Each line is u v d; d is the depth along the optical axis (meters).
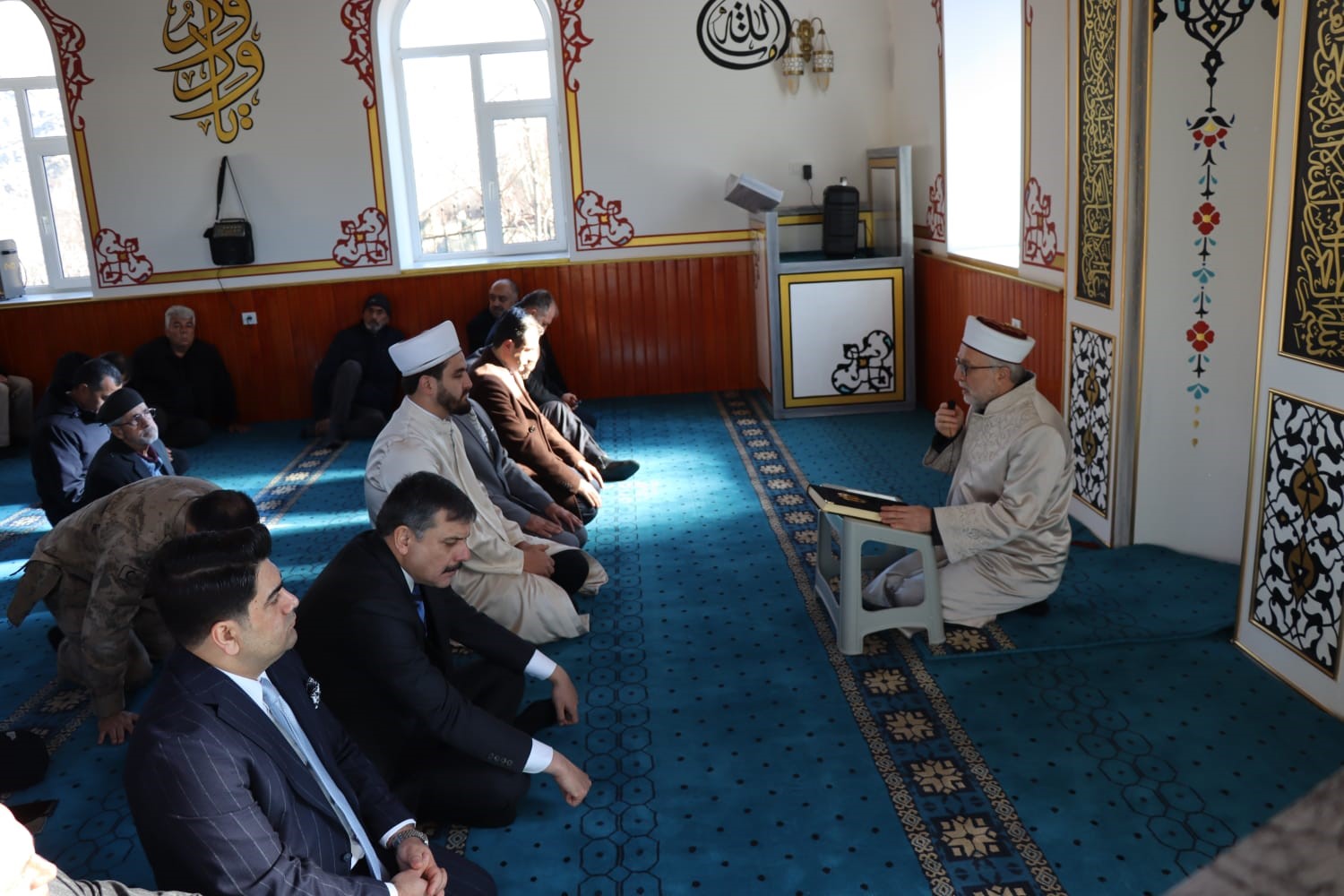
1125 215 3.78
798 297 6.25
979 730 2.89
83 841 2.64
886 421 6.20
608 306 7.06
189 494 2.97
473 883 2.21
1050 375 4.64
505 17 6.96
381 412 6.61
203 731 1.69
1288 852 0.32
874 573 3.75
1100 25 3.86
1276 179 2.91
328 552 4.57
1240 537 3.89
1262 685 3.04
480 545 3.43
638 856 2.45
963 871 2.34
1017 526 3.25
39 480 4.77
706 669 3.34
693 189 6.91
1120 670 3.17
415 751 2.57
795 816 2.57
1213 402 3.83
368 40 6.66
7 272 7.00
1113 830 2.44
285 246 6.91
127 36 6.62
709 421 6.43
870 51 6.73
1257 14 3.46
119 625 3.00
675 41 6.70
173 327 6.55
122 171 6.78
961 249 5.92
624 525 4.68
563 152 6.88
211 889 1.67
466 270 6.96
